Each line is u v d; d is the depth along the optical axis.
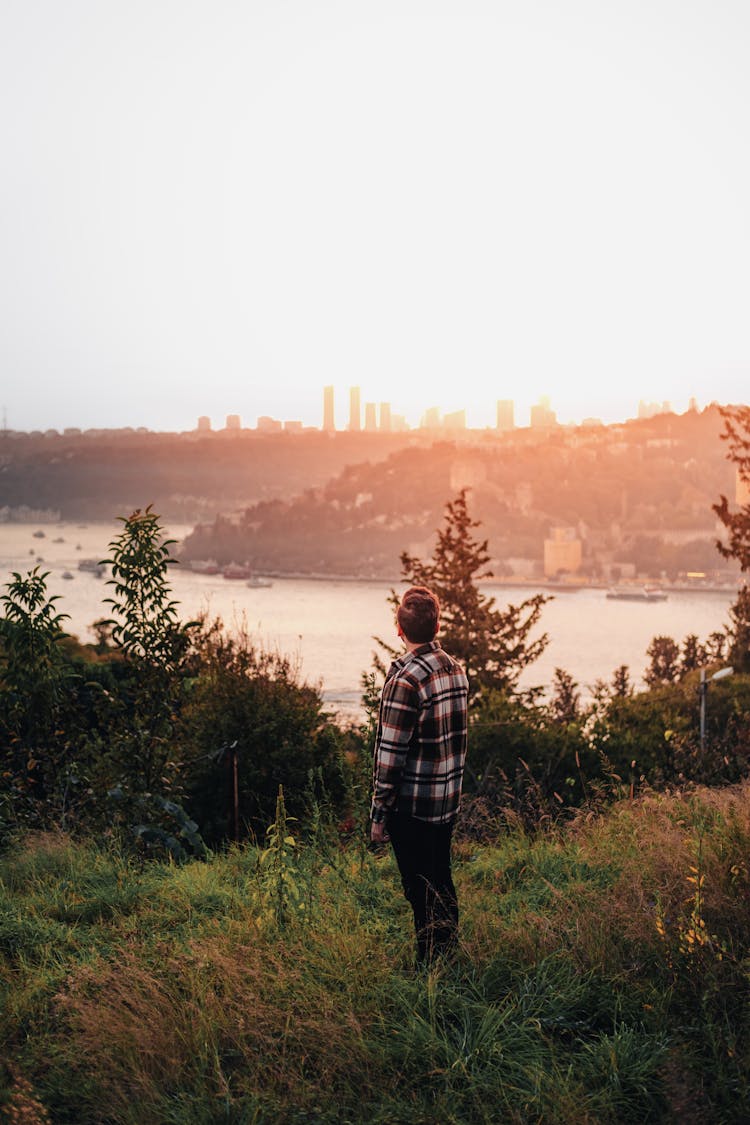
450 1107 2.86
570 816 7.43
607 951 3.79
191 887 5.19
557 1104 2.78
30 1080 3.09
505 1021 3.38
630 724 13.38
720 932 3.79
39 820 8.38
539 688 15.80
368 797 6.12
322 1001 3.44
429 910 3.93
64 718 8.97
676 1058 2.93
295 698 11.94
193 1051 3.18
